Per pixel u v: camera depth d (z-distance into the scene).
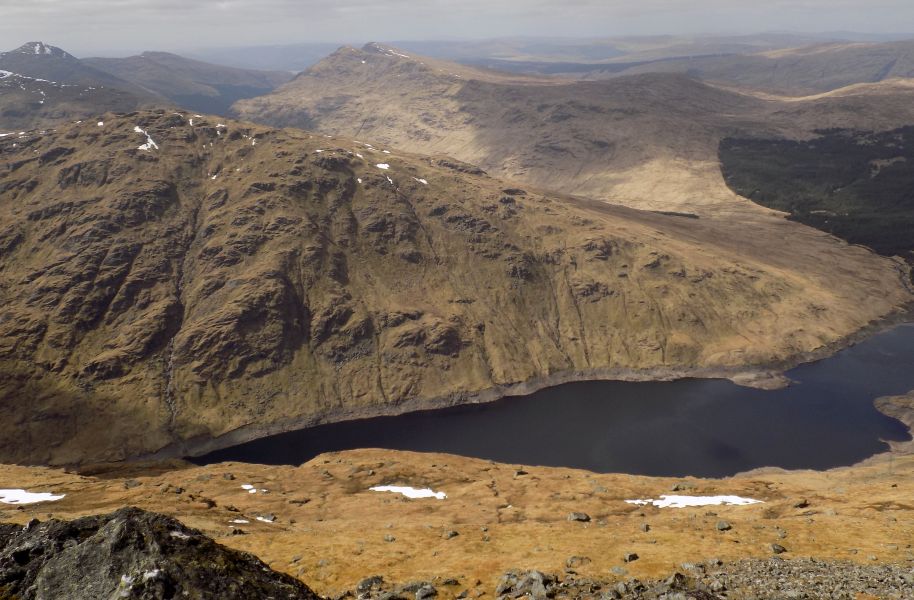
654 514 81.25
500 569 46.59
